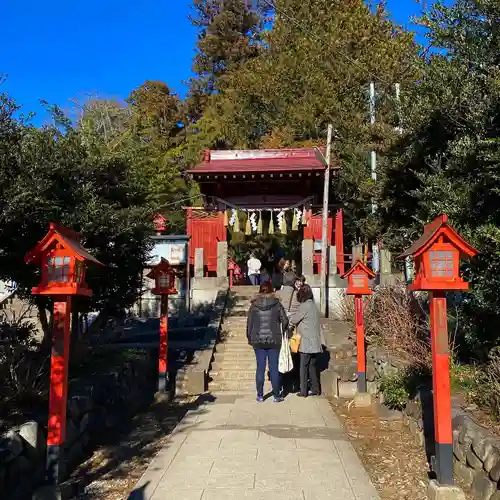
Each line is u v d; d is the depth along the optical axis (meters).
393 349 8.67
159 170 22.62
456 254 4.45
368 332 10.05
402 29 24.48
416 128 7.64
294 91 25.30
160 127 32.12
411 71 11.79
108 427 6.78
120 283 8.24
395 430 6.52
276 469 5.07
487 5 5.89
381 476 5.01
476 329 6.19
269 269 23.16
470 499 4.30
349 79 22.81
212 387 9.15
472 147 5.97
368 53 22.91
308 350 8.34
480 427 4.60
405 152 8.28
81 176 7.05
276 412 7.37
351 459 5.35
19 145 6.15
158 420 7.23
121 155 7.68
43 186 6.07
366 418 7.15
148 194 9.23
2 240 6.57
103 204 7.03
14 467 4.29
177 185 24.39
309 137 24.12
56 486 4.38
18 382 5.36
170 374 9.00
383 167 9.35
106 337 9.82
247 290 15.15
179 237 15.59
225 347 10.70
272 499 4.39
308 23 26.62
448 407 4.39
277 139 23.34
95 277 7.57
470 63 6.46
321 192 16.45
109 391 7.05
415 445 5.89
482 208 6.01
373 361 8.59
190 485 4.70
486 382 5.39
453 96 6.54
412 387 6.77
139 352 9.33
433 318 4.51
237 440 6.02
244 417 7.09
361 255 15.15
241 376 9.51
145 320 14.84
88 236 6.93
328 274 14.75
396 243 9.39
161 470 5.09
